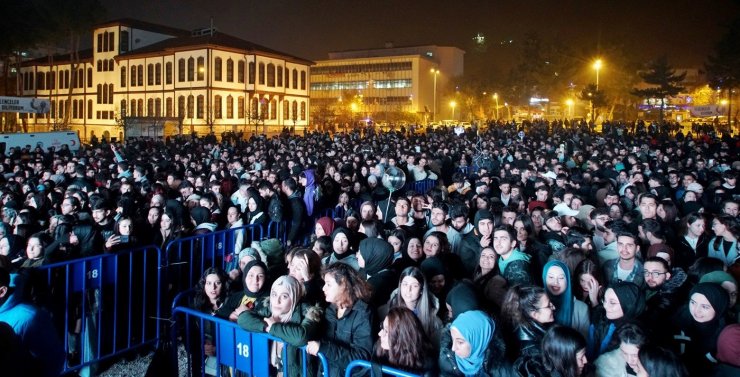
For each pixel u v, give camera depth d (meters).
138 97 58.88
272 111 59.09
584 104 79.12
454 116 104.75
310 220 10.16
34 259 5.98
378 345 3.96
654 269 4.90
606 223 6.82
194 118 54.09
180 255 7.02
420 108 103.00
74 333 5.77
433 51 110.38
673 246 7.18
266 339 4.17
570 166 18.23
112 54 61.28
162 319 5.96
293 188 9.40
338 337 4.14
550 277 4.47
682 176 11.98
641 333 3.50
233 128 49.78
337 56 117.81
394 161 15.82
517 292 3.87
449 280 5.30
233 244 7.97
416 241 6.19
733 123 52.75
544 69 72.75
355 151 24.73
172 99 55.88
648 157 18.00
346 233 6.14
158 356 5.00
